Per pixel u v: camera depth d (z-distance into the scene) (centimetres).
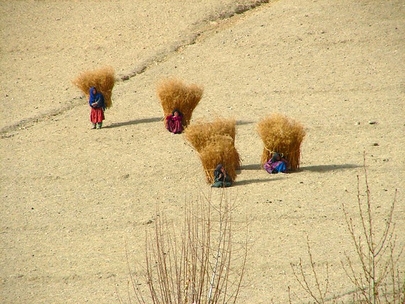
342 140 7206
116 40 11381
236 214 5531
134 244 5159
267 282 4438
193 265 3628
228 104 8619
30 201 6178
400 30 10681
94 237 5356
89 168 6931
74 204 6050
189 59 10412
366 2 11781
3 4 13025
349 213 5416
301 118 7950
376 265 4509
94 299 4381
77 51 11138
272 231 5188
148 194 6150
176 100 7744
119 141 7681
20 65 10769
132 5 12700
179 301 3569
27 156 7419
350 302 4053
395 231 5012
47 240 5362
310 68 9681
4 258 5081
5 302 4428
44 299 4447
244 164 6769
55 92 9650
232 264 4669
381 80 9075
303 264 4650
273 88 9075
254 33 11056
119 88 9575
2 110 9081
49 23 12225
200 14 12006
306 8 11769
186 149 7294
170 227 5356
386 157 6625
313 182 6131
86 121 8506
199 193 6072
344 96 8619
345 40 10494
